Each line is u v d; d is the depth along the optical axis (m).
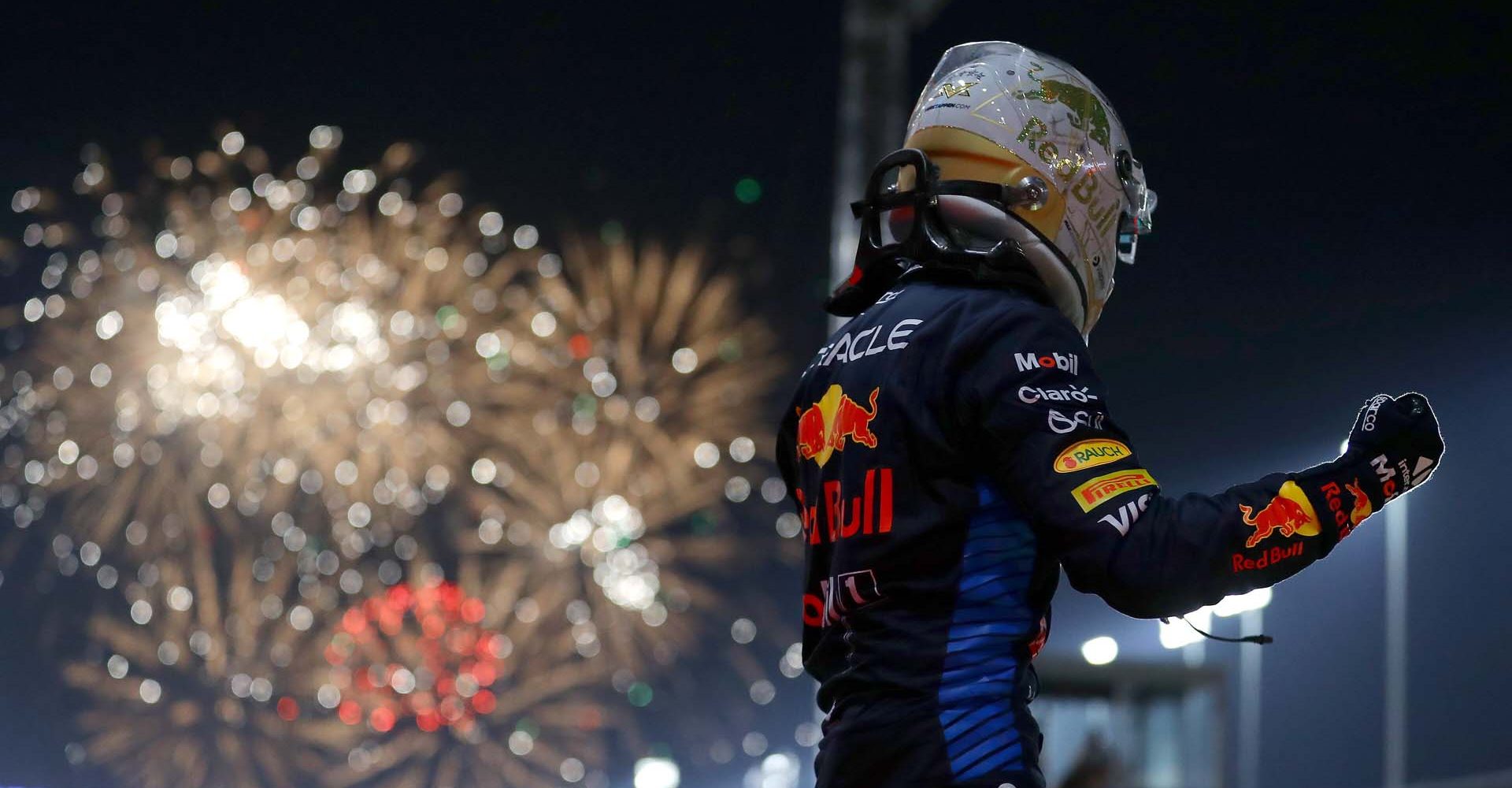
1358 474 5.52
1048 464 5.35
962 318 5.78
